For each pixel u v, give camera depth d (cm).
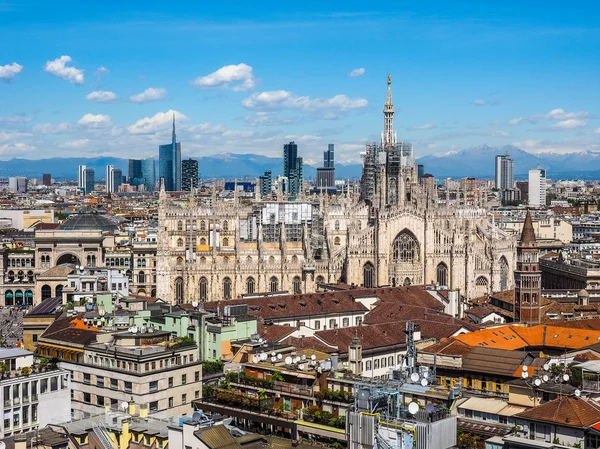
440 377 13512
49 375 12444
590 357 14288
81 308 18250
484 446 9844
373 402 9412
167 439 10038
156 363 13112
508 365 13050
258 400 11506
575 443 9362
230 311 16962
